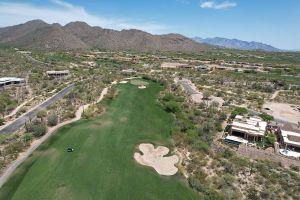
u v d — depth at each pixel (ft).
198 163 201.87
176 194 169.48
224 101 381.40
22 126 262.67
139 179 184.34
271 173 188.75
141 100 380.17
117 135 254.68
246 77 577.02
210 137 242.37
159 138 252.21
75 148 223.71
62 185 173.58
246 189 170.60
